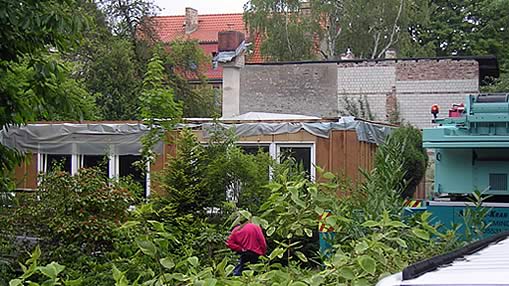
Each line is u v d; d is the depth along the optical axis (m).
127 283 4.56
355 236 5.56
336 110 28.31
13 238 9.49
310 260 5.75
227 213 12.38
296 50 44.16
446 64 28.00
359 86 28.53
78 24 8.66
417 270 2.20
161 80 14.87
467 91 27.81
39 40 9.04
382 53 43.56
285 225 5.15
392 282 2.07
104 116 32.56
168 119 13.84
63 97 9.41
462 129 10.15
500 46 46.31
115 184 10.14
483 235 6.89
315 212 5.12
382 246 4.38
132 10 37.41
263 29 44.75
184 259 4.95
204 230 10.38
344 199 6.64
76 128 17.45
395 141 7.74
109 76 33.06
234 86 28.86
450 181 10.45
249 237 7.60
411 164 15.97
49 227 9.29
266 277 4.48
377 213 6.35
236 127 16.89
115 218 9.41
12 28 8.62
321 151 16.47
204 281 4.18
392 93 28.30
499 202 10.24
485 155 10.34
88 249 9.04
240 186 12.80
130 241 8.69
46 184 9.79
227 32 29.19
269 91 28.84
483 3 46.25
